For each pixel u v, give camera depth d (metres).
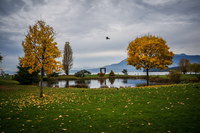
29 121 5.85
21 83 26.81
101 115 6.74
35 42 11.84
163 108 7.41
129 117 6.30
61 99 11.09
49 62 12.14
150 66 21.09
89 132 4.81
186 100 8.73
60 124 5.57
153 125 5.27
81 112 7.30
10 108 7.92
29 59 11.36
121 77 52.53
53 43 12.44
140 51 20.52
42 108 8.13
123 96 11.67
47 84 30.98
